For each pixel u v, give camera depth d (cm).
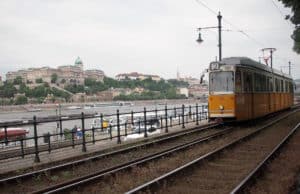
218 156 1460
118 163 1384
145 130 2066
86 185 1032
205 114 3334
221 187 1007
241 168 1249
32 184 1069
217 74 2609
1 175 1119
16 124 1285
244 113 2659
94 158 1399
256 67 2956
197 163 1266
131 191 886
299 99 8975
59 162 1334
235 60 2650
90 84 15712
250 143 1848
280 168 1241
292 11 2391
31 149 1594
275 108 3625
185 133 2239
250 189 954
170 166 1299
